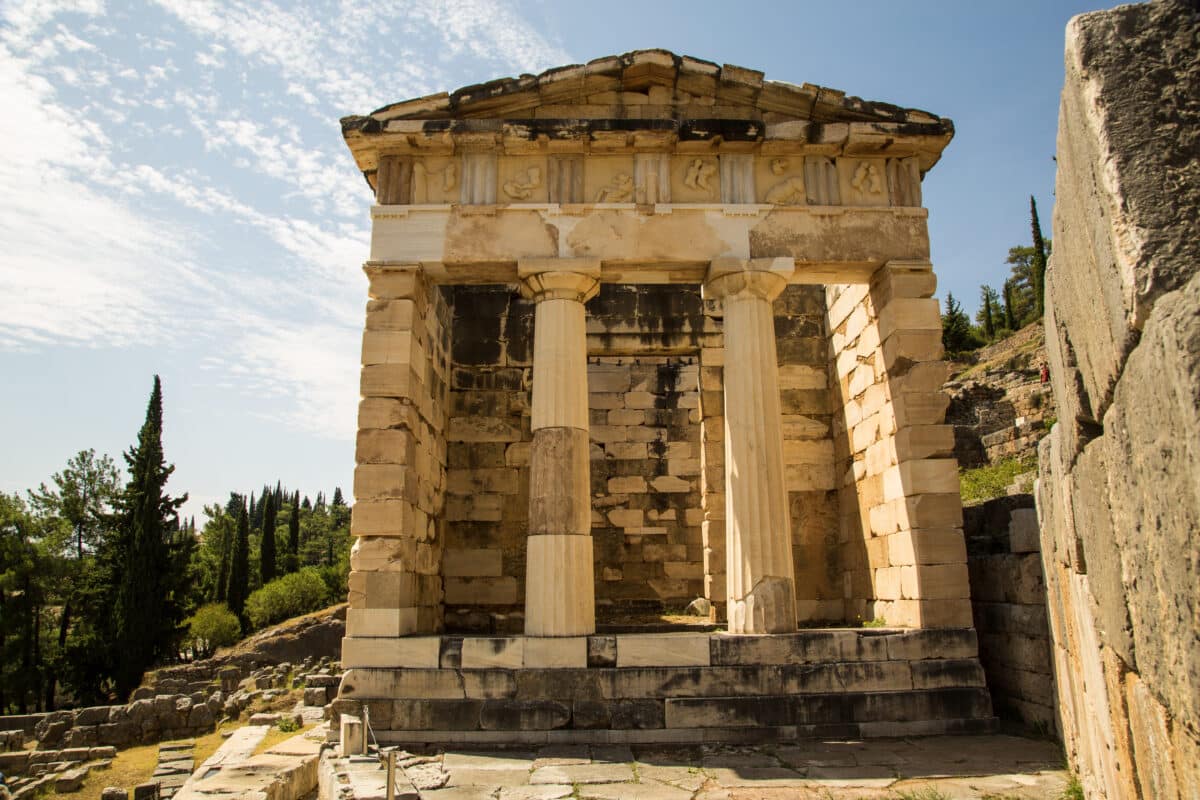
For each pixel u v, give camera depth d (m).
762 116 16.59
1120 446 5.02
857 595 18.25
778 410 15.68
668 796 10.45
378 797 9.76
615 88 16.50
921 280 16.02
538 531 14.80
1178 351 3.82
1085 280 5.54
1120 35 5.06
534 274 15.80
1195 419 3.66
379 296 15.72
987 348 52.31
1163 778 5.00
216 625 61.56
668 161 16.36
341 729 12.84
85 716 26.73
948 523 14.98
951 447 15.27
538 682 13.83
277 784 12.46
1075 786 9.65
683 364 24.02
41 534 58.31
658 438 23.48
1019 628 14.23
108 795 18.73
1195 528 3.79
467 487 20.48
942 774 11.09
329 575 80.88
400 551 14.66
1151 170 4.62
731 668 13.95
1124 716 6.21
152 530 52.84
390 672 13.95
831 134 16.16
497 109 16.34
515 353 21.27
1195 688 4.02
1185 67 4.89
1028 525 13.94
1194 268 4.30
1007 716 14.63
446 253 15.86
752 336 15.68
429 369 17.75
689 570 22.66
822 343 20.83
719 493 20.59
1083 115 5.13
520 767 12.04
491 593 19.91
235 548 73.19
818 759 12.22
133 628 50.62
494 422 20.89
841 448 19.52
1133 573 5.02
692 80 16.36
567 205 15.98
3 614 53.12
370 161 16.69
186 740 23.44
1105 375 5.31
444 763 12.28
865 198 16.39
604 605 22.45
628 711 13.66
